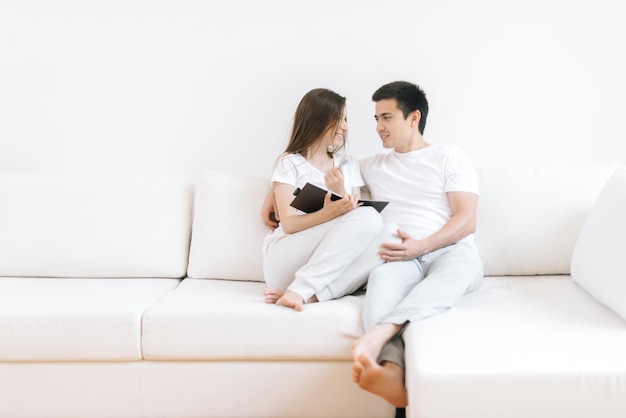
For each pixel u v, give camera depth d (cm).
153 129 259
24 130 260
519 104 250
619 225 177
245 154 259
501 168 231
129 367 181
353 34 250
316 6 249
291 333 175
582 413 140
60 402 183
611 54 246
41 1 254
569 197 223
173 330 178
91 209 232
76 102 258
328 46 251
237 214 228
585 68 247
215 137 259
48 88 258
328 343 175
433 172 216
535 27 246
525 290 202
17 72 257
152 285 217
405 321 171
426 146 224
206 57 254
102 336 179
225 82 255
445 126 254
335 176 200
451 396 142
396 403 159
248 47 253
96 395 182
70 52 255
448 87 251
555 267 221
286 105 255
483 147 254
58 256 229
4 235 231
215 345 177
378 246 195
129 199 233
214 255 225
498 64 249
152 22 253
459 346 152
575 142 251
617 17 244
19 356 180
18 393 183
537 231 222
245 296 196
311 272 187
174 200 235
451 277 185
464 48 249
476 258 198
